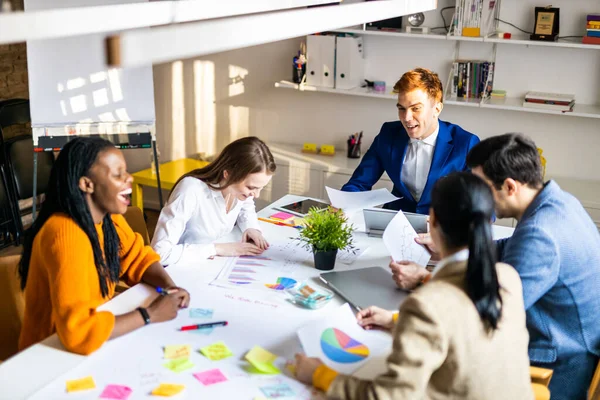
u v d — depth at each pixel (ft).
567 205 6.30
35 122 13.29
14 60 15.58
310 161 14.97
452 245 4.91
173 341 6.03
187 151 17.21
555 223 6.13
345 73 14.66
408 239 8.11
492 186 6.34
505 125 14.32
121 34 3.23
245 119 16.55
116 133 13.92
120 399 5.14
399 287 7.20
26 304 6.54
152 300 6.79
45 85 13.20
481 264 4.63
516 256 6.07
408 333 4.62
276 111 16.21
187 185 8.27
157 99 17.02
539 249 6.01
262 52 15.84
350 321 6.26
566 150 13.99
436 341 4.56
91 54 13.30
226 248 8.09
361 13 5.59
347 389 5.02
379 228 9.00
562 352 6.46
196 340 6.06
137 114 13.97
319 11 4.94
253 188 8.18
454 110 14.61
